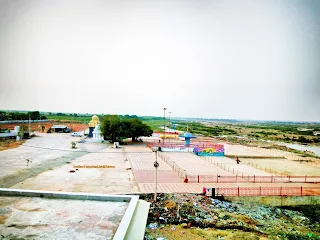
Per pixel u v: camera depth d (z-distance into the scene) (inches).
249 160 1753.2
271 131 5541.3
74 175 1083.3
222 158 1745.8
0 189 474.6
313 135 4690.0
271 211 865.5
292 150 2453.2
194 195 880.9
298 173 1349.7
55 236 330.3
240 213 815.1
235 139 3358.8
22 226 355.9
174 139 2753.4
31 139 2300.7
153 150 1841.8
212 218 756.0
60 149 1771.7
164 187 949.2
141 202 444.1
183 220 735.1
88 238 327.6
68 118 6466.5
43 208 417.7
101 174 1119.0
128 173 1158.3
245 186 1015.6
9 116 4069.9
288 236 703.7
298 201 918.4
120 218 387.5
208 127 6053.2
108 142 2287.2
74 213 401.4
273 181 1119.6
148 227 695.7
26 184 927.7
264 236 690.8
